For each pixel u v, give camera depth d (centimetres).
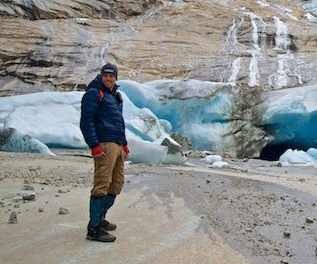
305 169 1498
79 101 1761
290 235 493
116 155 440
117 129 441
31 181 773
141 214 554
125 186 732
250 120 2162
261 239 473
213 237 470
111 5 3816
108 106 438
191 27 3453
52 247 414
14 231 460
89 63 2736
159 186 743
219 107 2088
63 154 1427
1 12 3161
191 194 691
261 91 2217
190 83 2109
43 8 3344
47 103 1711
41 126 1570
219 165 1373
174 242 446
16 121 1549
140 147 1291
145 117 1714
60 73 2628
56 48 2819
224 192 728
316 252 433
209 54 2936
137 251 412
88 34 3133
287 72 2667
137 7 3875
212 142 2047
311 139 2206
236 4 4262
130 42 3064
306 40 3200
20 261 377
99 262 380
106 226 474
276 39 3216
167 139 1340
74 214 532
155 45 3036
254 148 2156
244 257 411
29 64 2703
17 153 1309
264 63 2797
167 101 2061
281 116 2091
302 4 4781
